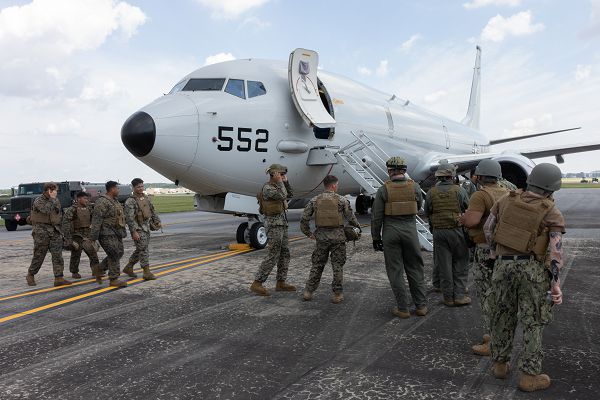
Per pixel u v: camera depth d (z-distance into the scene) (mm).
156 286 6762
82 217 7316
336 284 5609
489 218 3428
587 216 17047
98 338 4418
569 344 3994
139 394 3184
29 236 16531
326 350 3998
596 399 2988
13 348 4164
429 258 8797
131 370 3613
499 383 3277
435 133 17531
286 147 10648
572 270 7086
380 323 4773
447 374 3445
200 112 9469
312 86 11039
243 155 9992
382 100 15039
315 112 10734
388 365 3635
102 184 23875
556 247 3012
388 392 3145
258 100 10398
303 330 4574
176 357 3881
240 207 10180
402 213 4883
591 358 3682
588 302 5316
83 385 3348
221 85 10258
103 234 6672
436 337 4309
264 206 6098
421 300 5027
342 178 12758
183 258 9453
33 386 3344
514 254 3174
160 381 3395
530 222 3070
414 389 3189
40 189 20906
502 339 3293
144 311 5379
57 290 6691
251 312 5258
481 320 4844
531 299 3105
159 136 8945
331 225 5520
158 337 4418
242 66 10719
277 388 3244
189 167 9461
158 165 9344
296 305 5555
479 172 4156
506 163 12859
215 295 6121
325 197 5574
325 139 11797
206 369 3611
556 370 3461
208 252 10250
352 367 3604
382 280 6875
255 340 4285
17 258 10375
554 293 3037
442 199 5340
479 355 3834
